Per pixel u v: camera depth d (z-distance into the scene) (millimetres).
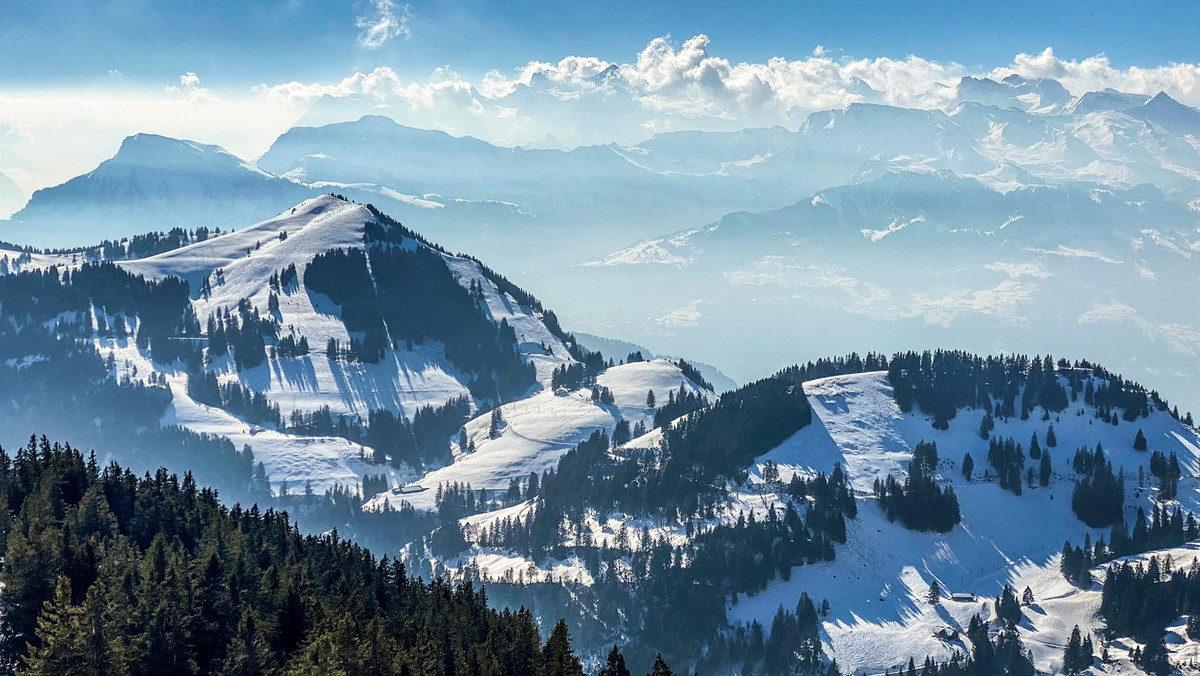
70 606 190375
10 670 191875
